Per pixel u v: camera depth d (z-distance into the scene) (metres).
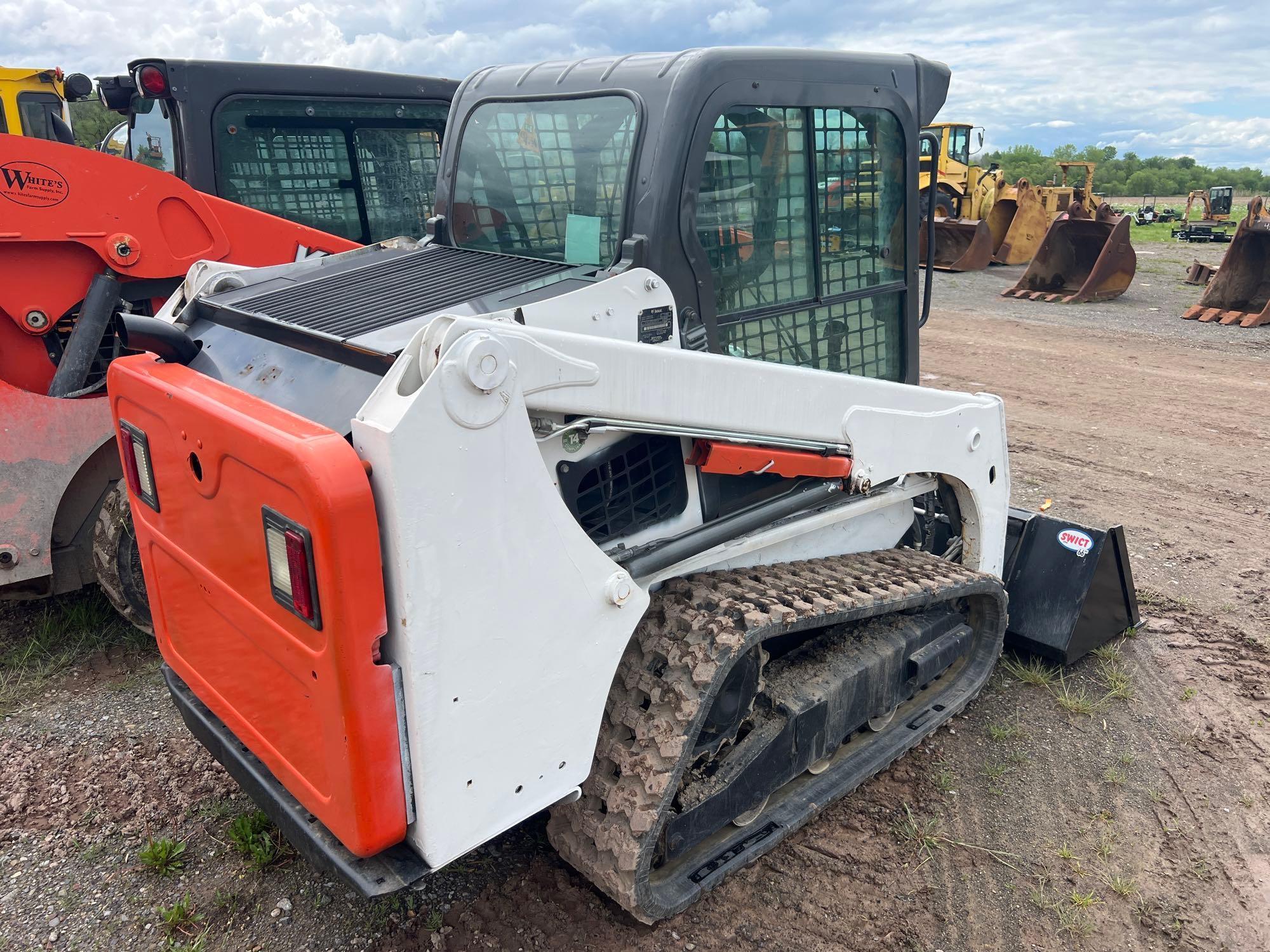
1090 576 3.75
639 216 2.47
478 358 1.75
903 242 3.26
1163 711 3.60
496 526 1.89
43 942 2.45
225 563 2.12
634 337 2.42
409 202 5.50
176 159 4.86
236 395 2.10
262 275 3.02
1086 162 16.67
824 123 2.87
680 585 2.61
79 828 2.86
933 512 3.73
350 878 1.95
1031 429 7.26
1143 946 2.52
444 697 1.90
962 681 3.57
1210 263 16.78
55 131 7.19
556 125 2.74
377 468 1.74
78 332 3.90
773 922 2.55
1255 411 7.76
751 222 2.73
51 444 3.56
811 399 2.64
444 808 1.97
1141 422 7.46
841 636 3.06
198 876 2.68
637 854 2.28
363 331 2.26
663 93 2.46
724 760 2.62
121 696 3.56
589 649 2.15
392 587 1.80
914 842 2.88
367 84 5.11
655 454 2.45
